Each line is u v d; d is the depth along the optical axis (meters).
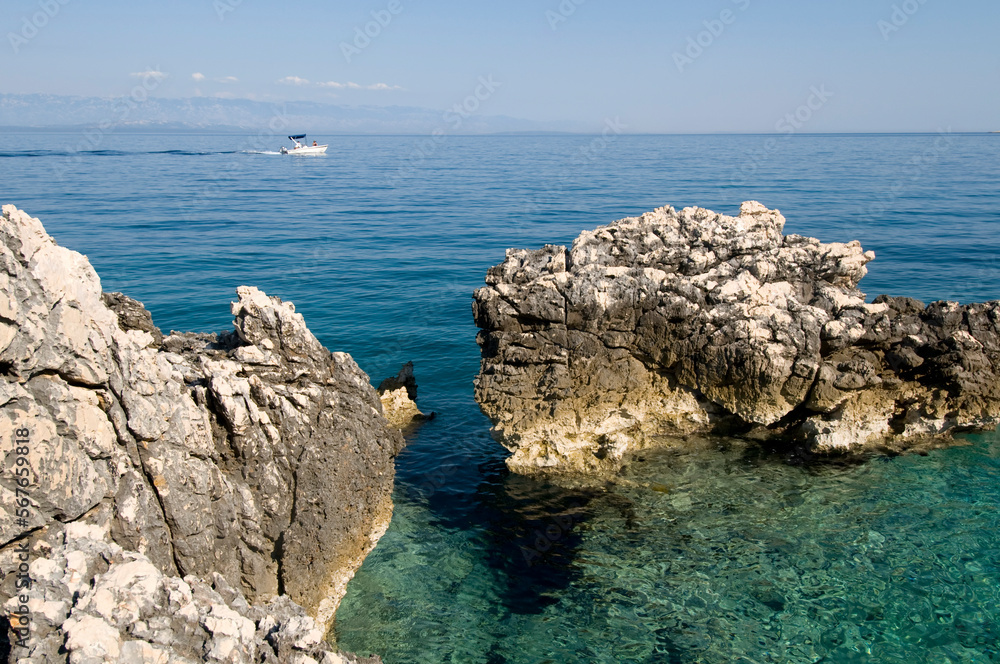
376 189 103.62
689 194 90.00
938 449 20.84
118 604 9.12
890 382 20.39
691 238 21.42
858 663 13.83
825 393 20.03
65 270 11.04
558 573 16.67
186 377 14.08
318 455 14.90
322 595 15.08
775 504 18.75
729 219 21.52
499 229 64.88
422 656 14.30
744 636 14.60
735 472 20.12
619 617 15.27
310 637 10.45
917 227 59.47
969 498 18.75
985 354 20.25
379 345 32.66
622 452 20.59
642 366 20.94
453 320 36.38
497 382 20.64
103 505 11.45
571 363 20.38
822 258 21.03
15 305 10.22
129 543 11.62
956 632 14.51
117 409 11.77
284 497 14.48
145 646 8.81
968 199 77.94
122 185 100.75
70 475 10.79
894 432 21.25
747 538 17.52
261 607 12.03
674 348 20.47
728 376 20.30
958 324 20.52
